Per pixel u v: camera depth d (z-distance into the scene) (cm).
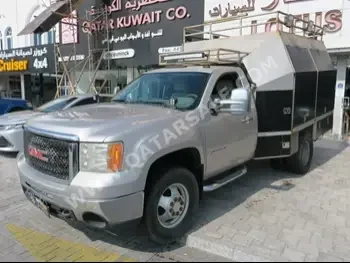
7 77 2094
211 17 1140
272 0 1021
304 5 977
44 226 415
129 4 1345
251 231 390
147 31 1307
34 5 1752
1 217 441
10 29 1909
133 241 379
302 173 629
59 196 318
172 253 357
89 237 388
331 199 500
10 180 604
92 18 1485
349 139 1022
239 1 1082
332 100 761
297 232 389
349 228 401
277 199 498
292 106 531
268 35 543
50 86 1941
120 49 1404
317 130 670
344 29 924
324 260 329
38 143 351
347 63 1012
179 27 1216
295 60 551
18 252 352
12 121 773
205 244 363
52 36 1688
